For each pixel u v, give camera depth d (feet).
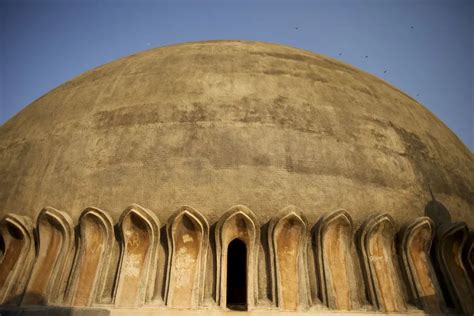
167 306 22.66
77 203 26.40
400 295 24.89
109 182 26.61
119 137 28.86
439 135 37.47
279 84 32.94
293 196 25.68
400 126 33.91
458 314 25.32
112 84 34.55
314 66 37.47
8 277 25.25
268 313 22.57
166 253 24.59
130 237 24.61
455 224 27.30
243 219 24.39
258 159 26.73
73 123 31.42
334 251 25.17
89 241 24.81
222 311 22.58
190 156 26.78
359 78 38.60
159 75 34.17
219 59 36.04
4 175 30.68
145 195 25.64
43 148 30.63
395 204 27.91
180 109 29.94
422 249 26.84
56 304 23.35
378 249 25.80
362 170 28.27
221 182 25.67
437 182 31.55
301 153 27.63
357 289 24.70
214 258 24.45
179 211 24.25
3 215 28.27
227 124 28.63
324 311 23.18
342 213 25.11
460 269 27.02
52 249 25.35
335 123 30.53
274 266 24.11
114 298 22.94
